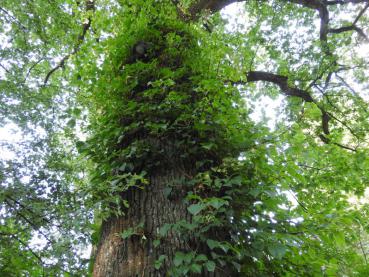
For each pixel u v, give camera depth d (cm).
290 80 687
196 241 217
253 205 257
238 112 307
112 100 297
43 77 655
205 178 241
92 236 292
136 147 255
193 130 276
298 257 254
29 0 539
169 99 267
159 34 328
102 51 320
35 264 322
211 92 284
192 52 327
